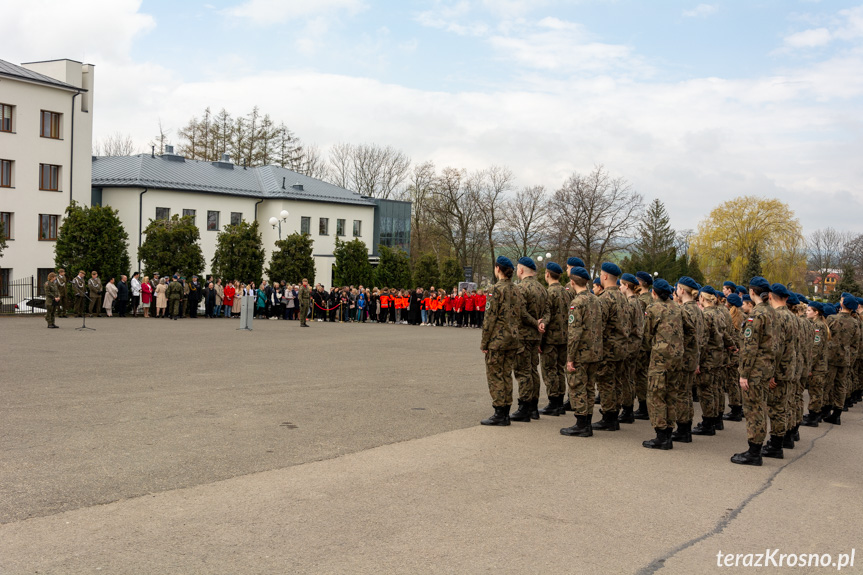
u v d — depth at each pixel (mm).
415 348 20734
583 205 66125
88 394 10469
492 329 9469
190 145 73000
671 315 8773
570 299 11039
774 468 8180
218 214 54750
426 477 6727
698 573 4738
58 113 45094
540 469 7281
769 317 8305
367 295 37281
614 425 9945
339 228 62906
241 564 4477
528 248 73188
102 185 49562
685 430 9492
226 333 23812
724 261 65250
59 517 5188
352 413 9773
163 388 11273
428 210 74062
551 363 10914
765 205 63719
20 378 11891
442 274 55594
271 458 7133
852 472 8172
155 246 36281
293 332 25891
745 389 8375
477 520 5539
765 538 5527
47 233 44781
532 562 4742
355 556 4691
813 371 12086
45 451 7047
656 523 5727
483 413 10406
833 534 5723
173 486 6047
